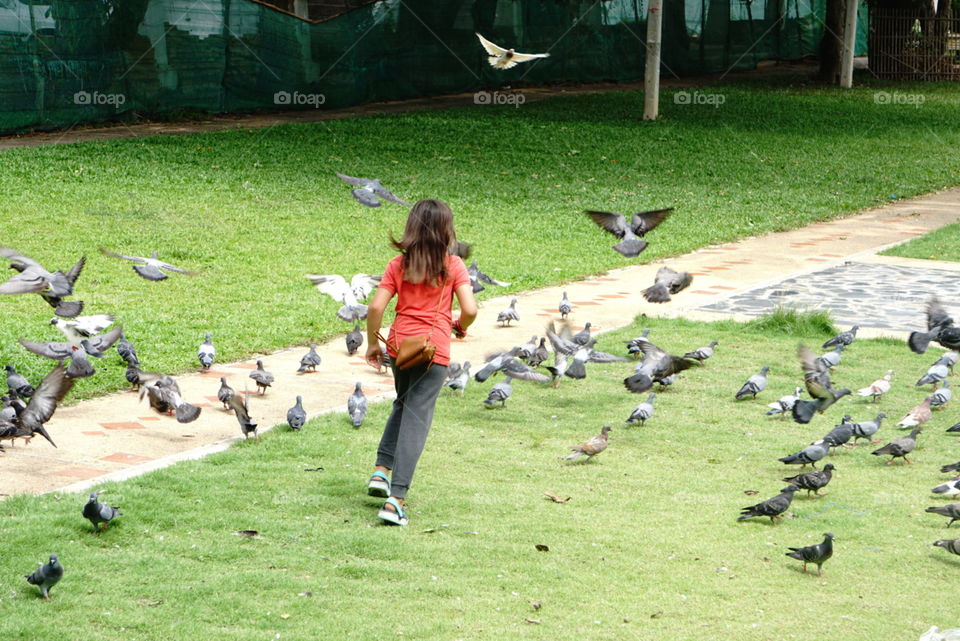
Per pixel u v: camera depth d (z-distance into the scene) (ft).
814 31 216.95
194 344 49.08
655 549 28.71
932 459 36.63
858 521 31.09
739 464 35.68
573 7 169.27
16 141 104.27
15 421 33.96
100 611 24.23
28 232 70.28
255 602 24.90
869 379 45.24
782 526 30.60
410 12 145.79
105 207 79.10
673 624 24.50
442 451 36.17
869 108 157.89
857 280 66.23
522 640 23.52
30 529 27.91
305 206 84.02
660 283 36.58
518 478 33.88
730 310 57.93
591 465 35.24
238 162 98.68
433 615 24.59
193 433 37.52
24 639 22.88
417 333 29.30
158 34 120.16
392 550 27.86
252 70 129.39
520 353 42.68
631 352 47.32
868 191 101.60
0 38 105.91
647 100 134.62
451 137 117.08
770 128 135.44
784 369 46.47
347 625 23.98
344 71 138.10
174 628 23.57
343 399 42.19
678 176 104.37
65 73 112.06
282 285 61.72
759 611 25.30
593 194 93.71
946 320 43.57
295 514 30.22
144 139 106.63
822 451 33.96
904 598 26.22
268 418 39.50
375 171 98.53
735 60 197.88
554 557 27.96
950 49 216.33
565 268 68.08
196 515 29.68
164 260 66.18
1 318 52.08
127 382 43.32
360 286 32.78
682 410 41.34
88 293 57.88
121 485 31.40
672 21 184.55
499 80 159.94
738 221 85.66
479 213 84.12
